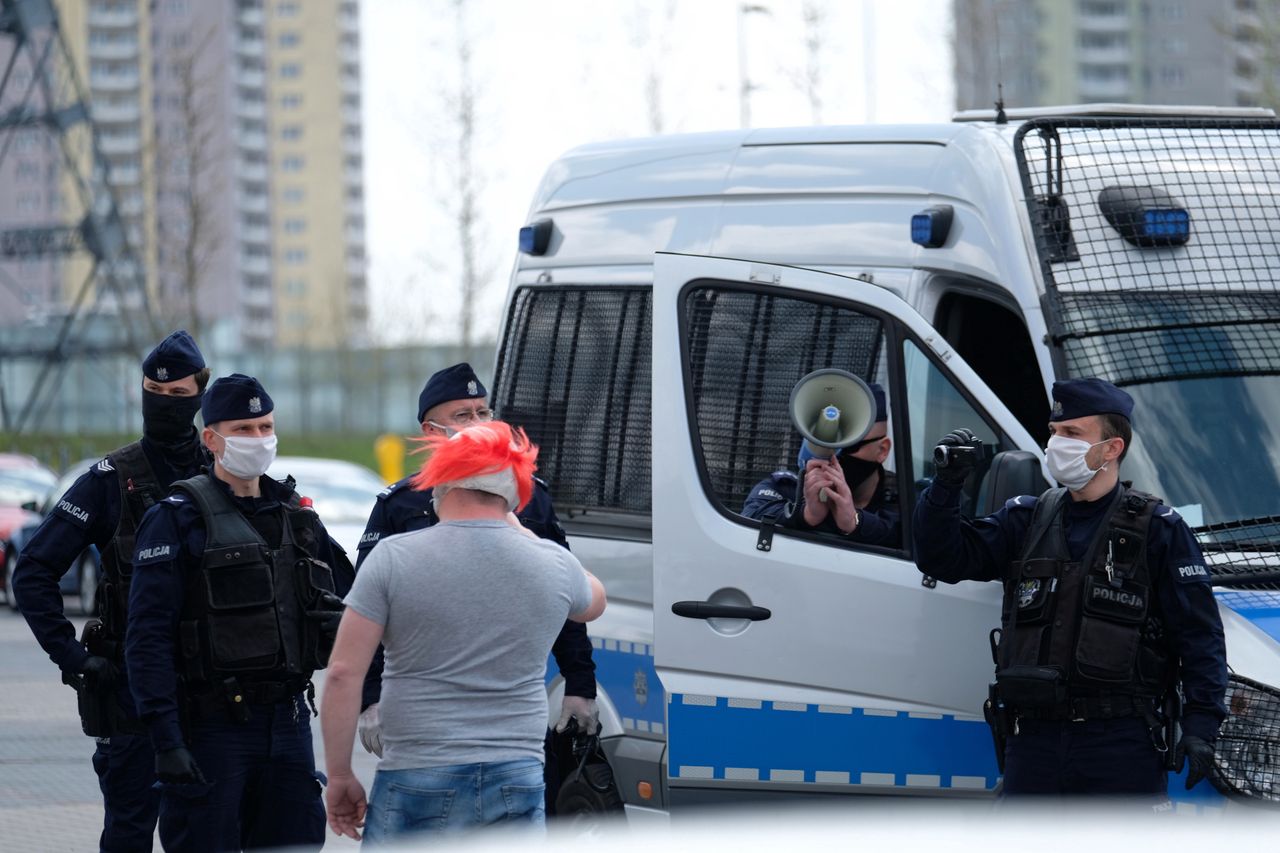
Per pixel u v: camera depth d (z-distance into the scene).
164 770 13.59
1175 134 16.28
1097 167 15.88
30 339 165.75
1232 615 13.99
